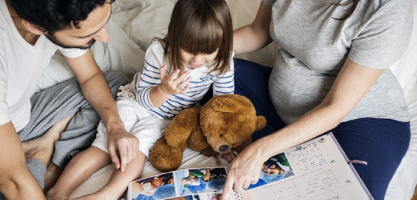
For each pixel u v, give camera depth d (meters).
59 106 1.10
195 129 0.98
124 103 1.11
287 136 0.87
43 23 0.63
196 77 1.04
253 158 0.85
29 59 0.83
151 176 0.94
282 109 1.11
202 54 0.94
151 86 1.07
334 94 0.88
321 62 0.95
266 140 0.87
